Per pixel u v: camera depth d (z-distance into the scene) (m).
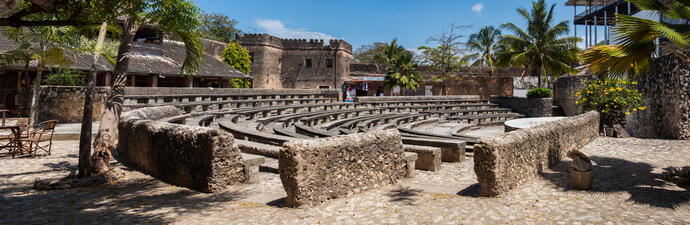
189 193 5.58
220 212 4.66
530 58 31.25
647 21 6.10
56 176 6.59
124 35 7.09
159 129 6.65
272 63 38.19
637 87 14.23
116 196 5.40
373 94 40.16
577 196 5.32
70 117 13.73
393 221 4.39
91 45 10.62
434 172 7.53
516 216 4.50
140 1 5.18
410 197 5.48
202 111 15.53
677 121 11.37
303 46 39.34
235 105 18.58
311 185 4.95
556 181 6.30
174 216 4.45
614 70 7.55
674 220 4.18
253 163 6.31
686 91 11.14
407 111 27.11
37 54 11.33
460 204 5.06
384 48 53.25
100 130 6.67
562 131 8.65
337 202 5.18
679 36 5.77
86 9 4.52
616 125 13.20
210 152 5.58
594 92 14.03
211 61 27.89
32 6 4.31
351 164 5.61
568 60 31.12
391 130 6.66
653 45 6.89
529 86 37.69
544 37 30.70
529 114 28.42
